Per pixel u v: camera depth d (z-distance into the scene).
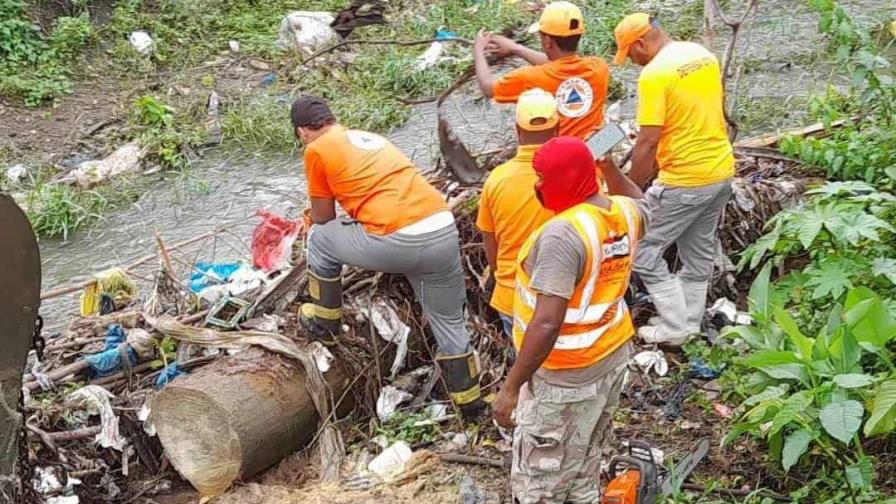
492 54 6.32
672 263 6.67
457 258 5.21
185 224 9.16
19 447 3.99
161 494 5.22
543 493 4.35
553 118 4.84
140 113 10.89
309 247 5.29
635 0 14.01
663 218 5.85
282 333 5.46
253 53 12.41
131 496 5.17
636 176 5.73
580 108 5.54
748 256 6.26
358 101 11.20
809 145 7.46
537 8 13.13
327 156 5.04
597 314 4.07
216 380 5.02
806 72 11.59
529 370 3.95
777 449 4.90
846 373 4.82
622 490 4.40
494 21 12.88
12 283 3.51
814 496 4.81
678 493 4.79
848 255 6.14
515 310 4.22
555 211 4.00
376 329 5.63
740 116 10.21
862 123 8.09
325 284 5.27
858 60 8.52
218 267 6.46
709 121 5.68
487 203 5.03
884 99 7.84
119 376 5.51
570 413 4.20
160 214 9.35
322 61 12.06
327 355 5.37
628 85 11.53
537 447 4.27
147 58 12.16
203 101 11.34
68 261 8.66
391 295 5.76
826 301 6.16
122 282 6.32
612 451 5.29
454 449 5.35
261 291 5.78
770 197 7.08
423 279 5.20
